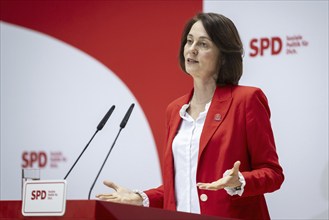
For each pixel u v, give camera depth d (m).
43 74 13.41
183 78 12.03
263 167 7.01
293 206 10.57
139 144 12.31
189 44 7.68
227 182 5.85
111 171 12.50
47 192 4.07
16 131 13.47
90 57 13.00
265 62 10.98
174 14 12.27
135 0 12.70
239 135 7.10
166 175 7.42
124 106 12.55
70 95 13.10
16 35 13.74
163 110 12.18
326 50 10.47
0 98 13.68
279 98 10.81
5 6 13.88
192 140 7.30
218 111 7.27
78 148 12.87
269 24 11.02
